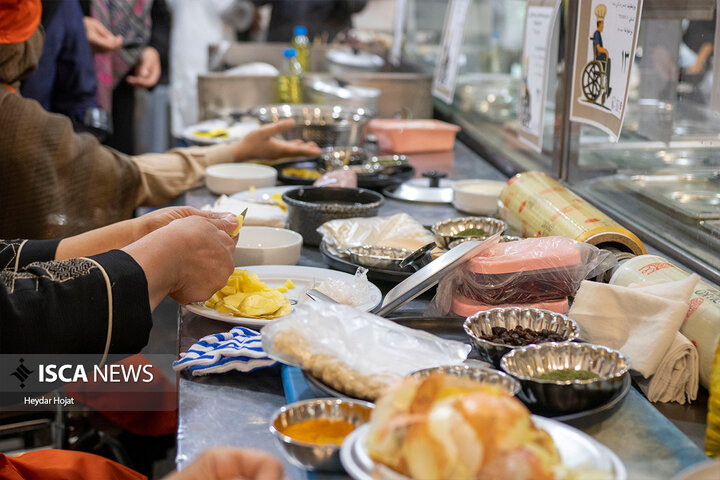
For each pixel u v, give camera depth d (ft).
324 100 9.31
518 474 1.91
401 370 2.93
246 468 2.28
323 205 5.20
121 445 5.81
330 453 2.41
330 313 3.21
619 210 5.32
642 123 5.01
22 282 3.32
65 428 5.54
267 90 9.62
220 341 3.50
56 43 8.71
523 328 3.52
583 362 3.07
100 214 6.45
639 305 3.37
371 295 4.08
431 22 10.55
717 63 4.02
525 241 4.07
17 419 5.44
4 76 6.21
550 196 4.75
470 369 2.78
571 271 3.89
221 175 6.76
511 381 2.71
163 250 3.63
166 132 12.91
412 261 4.35
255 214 5.45
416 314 4.03
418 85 9.89
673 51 4.57
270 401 3.15
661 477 2.52
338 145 7.84
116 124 11.91
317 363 2.95
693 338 3.26
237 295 3.98
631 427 2.82
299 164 7.47
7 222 6.23
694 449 2.66
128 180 6.49
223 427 2.94
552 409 2.78
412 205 6.26
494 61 8.22
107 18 10.71
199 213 4.50
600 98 4.91
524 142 6.49
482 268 3.85
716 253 4.17
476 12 8.85
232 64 11.55
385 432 2.10
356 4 14.61
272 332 3.08
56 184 6.24
